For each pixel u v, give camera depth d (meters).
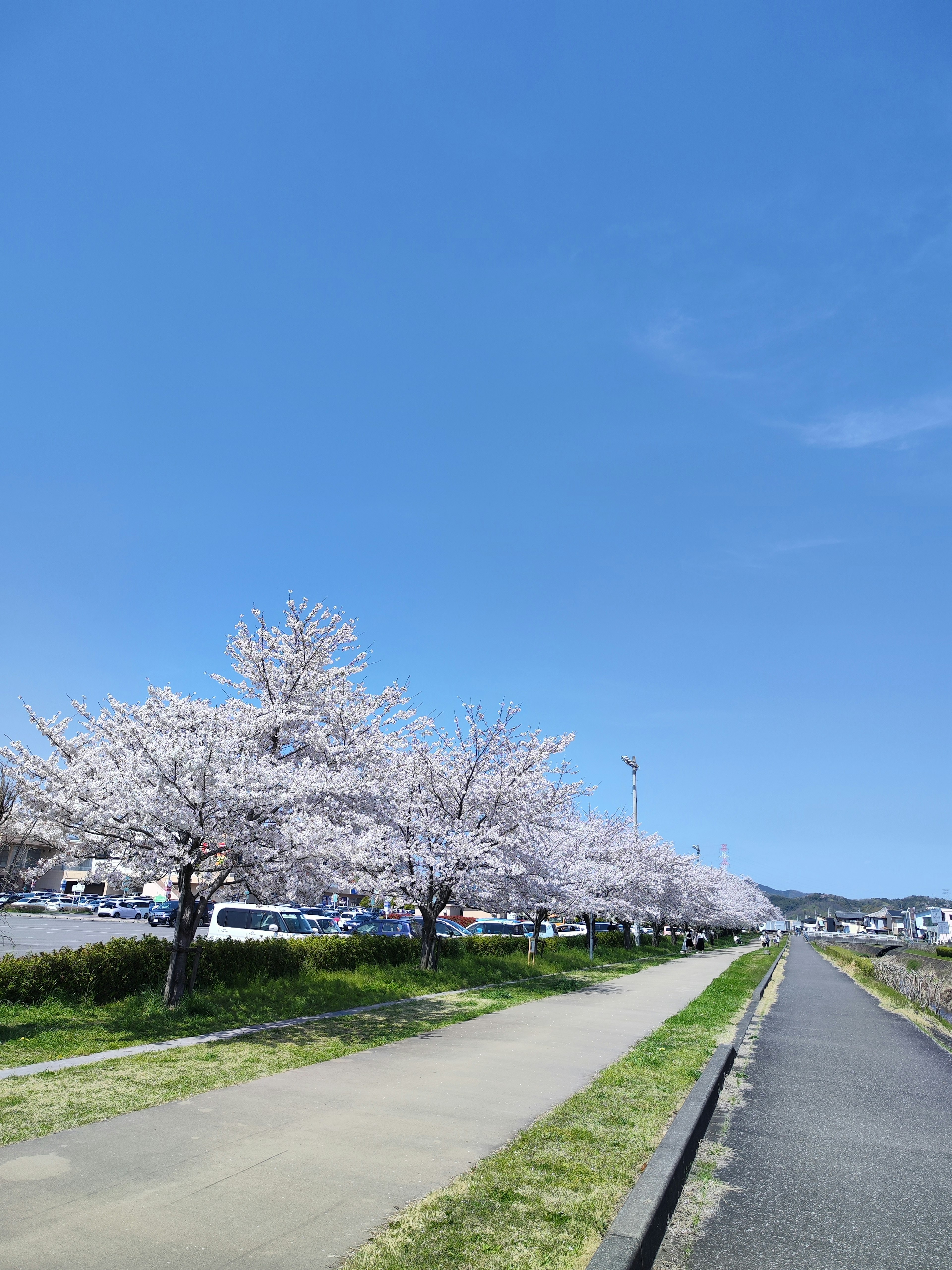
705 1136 7.55
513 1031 12.74
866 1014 18.83
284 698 17.19
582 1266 4.27
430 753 23.05
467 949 25.88
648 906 42.31
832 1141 7.52
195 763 11.61
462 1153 6.19
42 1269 4.06
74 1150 5.87
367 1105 7.53
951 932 125.44
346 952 19.34
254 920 21.98
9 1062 8.64
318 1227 4.70
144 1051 9.47
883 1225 5.40
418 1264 4.24
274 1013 12.84
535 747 23.92
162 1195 5.09
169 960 13.92
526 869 23.03
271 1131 6.54
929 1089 10.23
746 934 116.38
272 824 13.00
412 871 21.22
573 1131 6.76
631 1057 10.47
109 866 13.48
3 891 13.49
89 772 13.16
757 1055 12.20
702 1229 5.27
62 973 12.14
